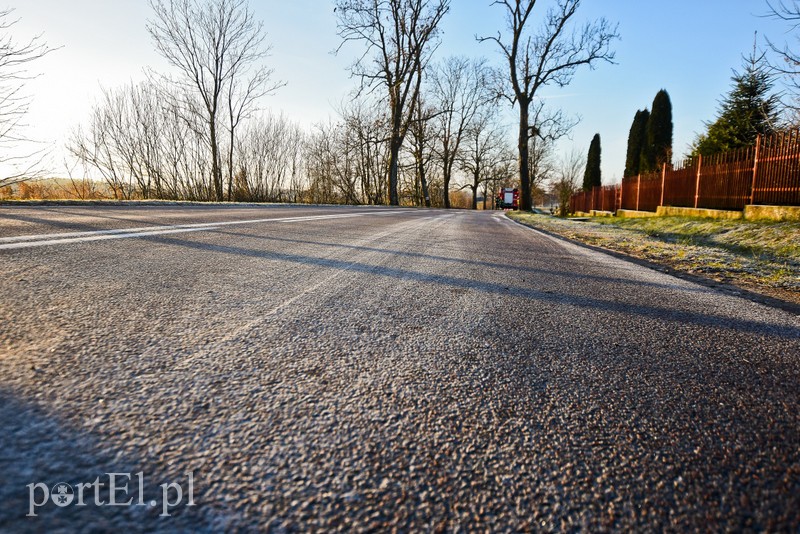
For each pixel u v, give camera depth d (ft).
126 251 9.43
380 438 2.87
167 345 4.20
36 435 2.57
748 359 4.92
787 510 2.37
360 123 99.76
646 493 2.48
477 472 2.59
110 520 2.02
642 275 11.30
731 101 54.08
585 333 5.63
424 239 16.34
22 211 18.01
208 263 8.69
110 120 71.56
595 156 118.62
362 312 5.91
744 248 19.61
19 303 5.25
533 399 3.62
